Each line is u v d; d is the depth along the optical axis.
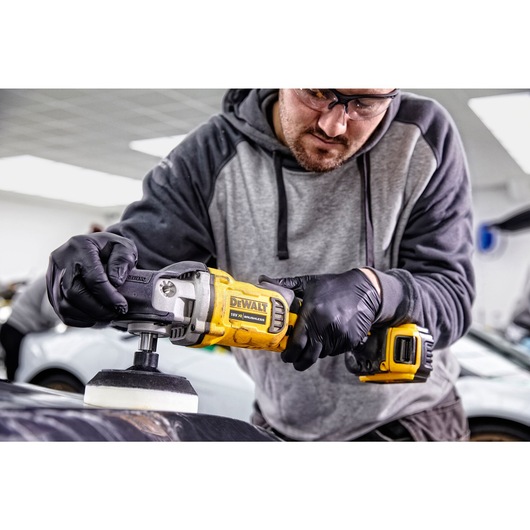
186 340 1.14
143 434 0.89
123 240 1.13
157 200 1.59
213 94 6.18
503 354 3.73
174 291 1.11
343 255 1.60
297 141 1.41
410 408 1.73
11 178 9.27
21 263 10.33
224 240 1.65
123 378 1.07
